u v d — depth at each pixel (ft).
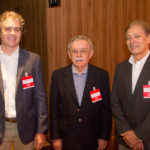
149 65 5.98
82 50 6.38
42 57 12.37
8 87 5.99
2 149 6.15
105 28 11.55
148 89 5.84
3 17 5.82
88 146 6.59
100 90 6.76
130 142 5.97
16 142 6.24
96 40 11.44
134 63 6.38
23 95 6.03
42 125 6.24
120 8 11.69
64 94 6.61
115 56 11.99
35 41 13.28
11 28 5.76
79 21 10.99
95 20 11.27
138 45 5.98
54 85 6.86
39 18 12.30
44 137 6.27
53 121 6.84
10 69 6.05
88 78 6.68
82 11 10.97
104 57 11.76
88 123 6.56
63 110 6.66
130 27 6.14
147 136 5.73
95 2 11.16
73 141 6.54
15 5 15.92
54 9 10.59
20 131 6.07
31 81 6.14
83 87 6.73
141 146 5.98
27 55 6.26
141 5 12.05
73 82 6.64
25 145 6.27
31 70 6.16
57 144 6.73
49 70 10.95
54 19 10.66
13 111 6.04
